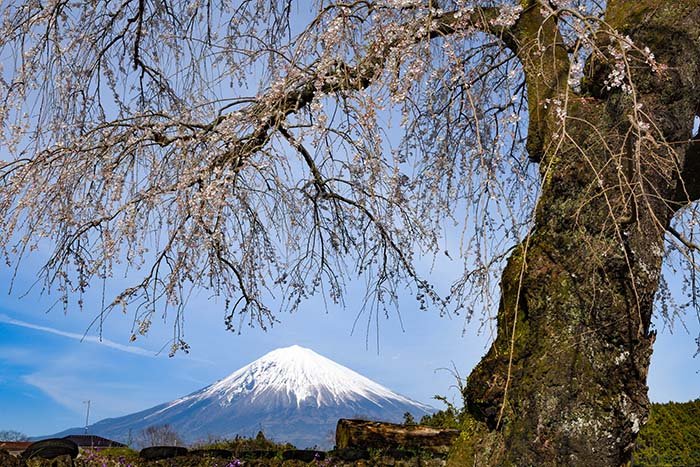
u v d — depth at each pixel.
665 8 3.30
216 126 3.97
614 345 2.98
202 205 3.58
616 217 3.00
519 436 3.01
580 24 3.13
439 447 6.46
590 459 2.87
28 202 3.83
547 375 2.99
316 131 3.40
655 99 3.17
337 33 3.39
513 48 3.78
